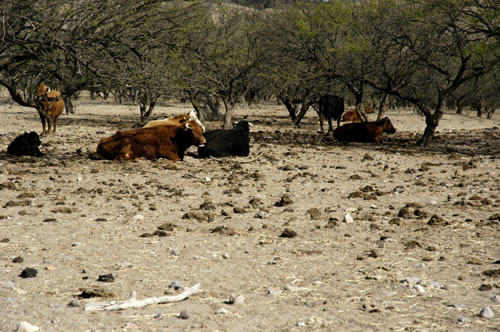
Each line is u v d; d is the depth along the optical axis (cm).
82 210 1062
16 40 1340
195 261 744
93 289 591
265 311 553
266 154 1992
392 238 872
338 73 2820
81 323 507
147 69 1491
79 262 726
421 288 624
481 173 1602
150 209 1076
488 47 2364
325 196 1243
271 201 1185
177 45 1600
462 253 791
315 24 2970
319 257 771
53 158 1752
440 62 2497
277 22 3325
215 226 955
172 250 784
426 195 1255
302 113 3612
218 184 1377
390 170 1673
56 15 1433
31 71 1600
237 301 575
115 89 1608
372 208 1115
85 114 4438
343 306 572
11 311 539
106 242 834
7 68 1541
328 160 1880
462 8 2202
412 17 2394
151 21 1545
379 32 2473
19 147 1814
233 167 1650
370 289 630
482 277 678
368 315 544
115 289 619
